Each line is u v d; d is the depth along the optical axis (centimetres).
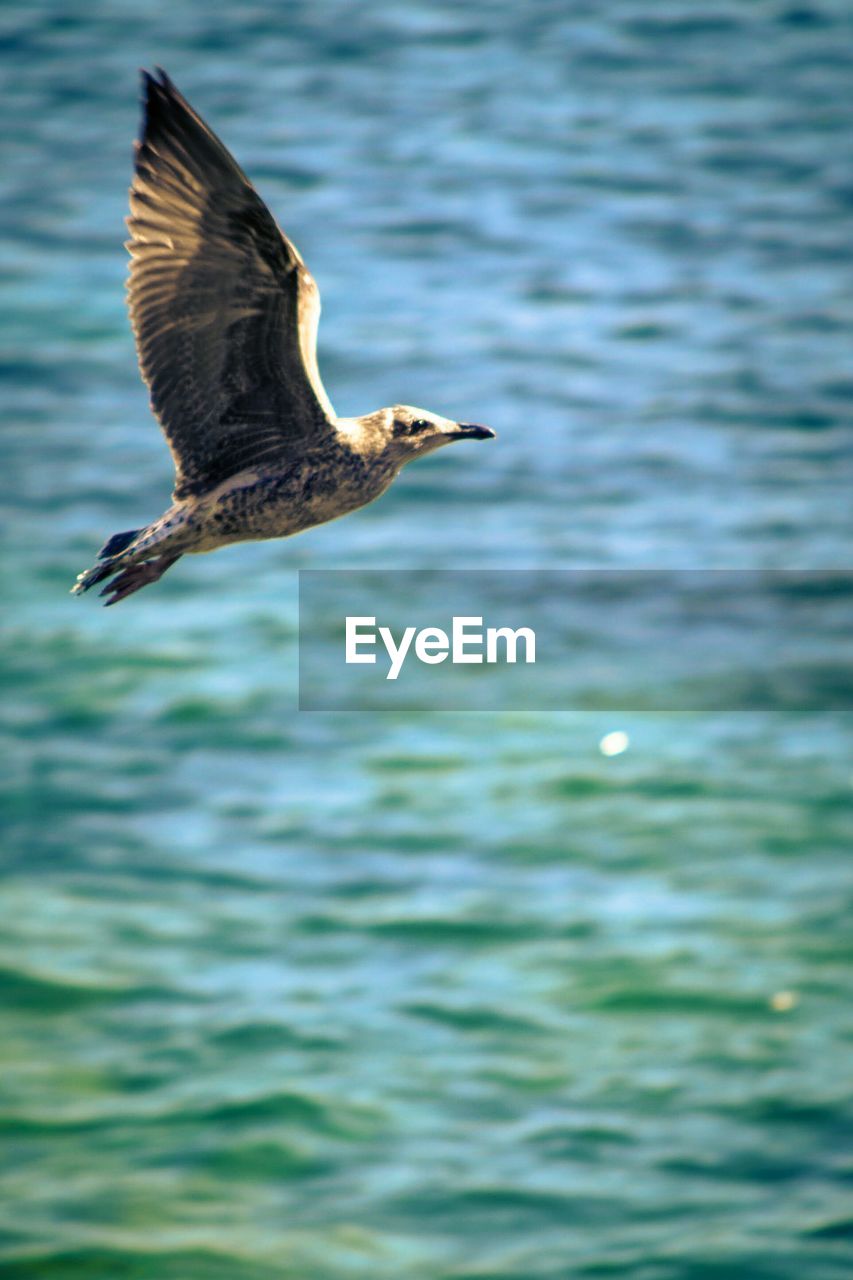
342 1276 1227
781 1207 1291
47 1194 1299
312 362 928
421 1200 1300
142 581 948
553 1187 1312
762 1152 1349
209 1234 1255
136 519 2377
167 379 925
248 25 4281
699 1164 1335
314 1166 1332
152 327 915
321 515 958
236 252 895
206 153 869
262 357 924
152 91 871
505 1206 1290
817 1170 1328
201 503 934
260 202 874
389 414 972
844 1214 1280
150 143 880
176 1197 1300
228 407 936
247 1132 1362
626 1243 1255
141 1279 1218
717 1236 1259
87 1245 1251
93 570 939
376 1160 1341
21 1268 1222
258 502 938
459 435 977
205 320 914
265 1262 1230
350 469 951
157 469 2508
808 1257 1239
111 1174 1323
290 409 940
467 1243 1252
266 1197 1299
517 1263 1234
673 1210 1287
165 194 888
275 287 904
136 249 904
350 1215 1287
